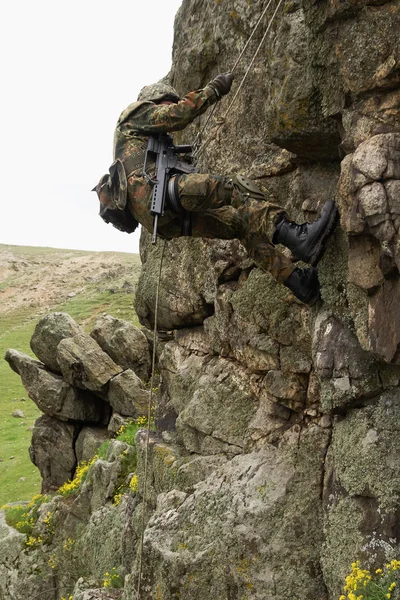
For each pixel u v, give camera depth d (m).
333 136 4.89
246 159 6.40
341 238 4.80
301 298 5.10
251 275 6.26
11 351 16.56
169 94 5.12
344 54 4.25
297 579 5.23
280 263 5.00
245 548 5.53
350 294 4.62
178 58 7.45
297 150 5.30
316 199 5.46
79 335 15.95
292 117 4.91
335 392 4.76
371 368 4.59
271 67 5.08
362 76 4.16
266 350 6.08
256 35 6.18
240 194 4.75
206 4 6.95
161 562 5.95
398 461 4.37
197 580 5.70
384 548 4.33
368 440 4.54
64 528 10.82
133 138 4.92
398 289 4.04
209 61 6.90
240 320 6.37
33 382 16.05
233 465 6.18
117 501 9.66
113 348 16.34
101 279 83.44
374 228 4.03
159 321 8.19
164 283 7.97
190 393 7.50
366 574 4.32
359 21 4.14
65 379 15.62
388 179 3.99
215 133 6.80
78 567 10.05
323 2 4.33
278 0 5.68
